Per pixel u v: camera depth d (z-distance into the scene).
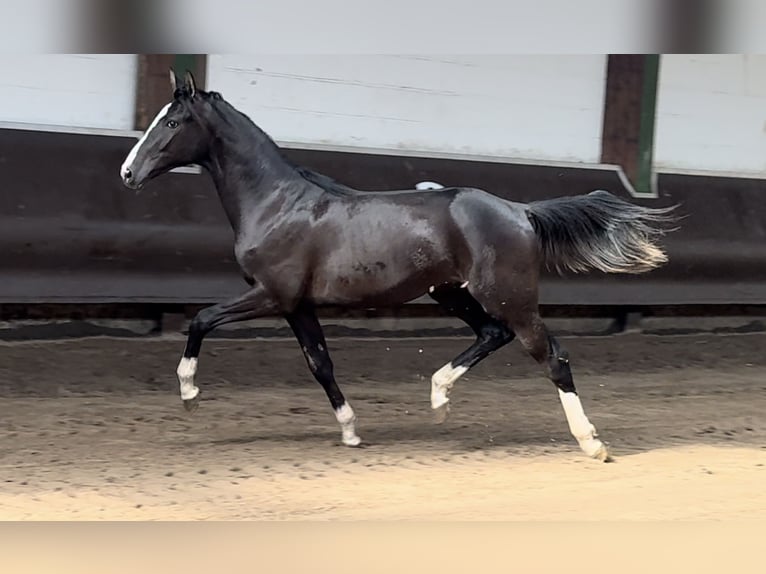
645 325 13.57
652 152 13.40
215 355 10.52
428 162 12.06
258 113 11.51
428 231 6.66
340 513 5.63
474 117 12.61
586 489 6.30
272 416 8.42
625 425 8.52
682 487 6.40
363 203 6.79
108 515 5.48
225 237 10.82
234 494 5.99
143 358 10.16
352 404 9.03
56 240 10.02
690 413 9.18
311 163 11.36
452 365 7.08
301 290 6.82
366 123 12.05
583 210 6.79
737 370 11.82
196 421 8.11
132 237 10.36
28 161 10.12
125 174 6.77
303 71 11.65
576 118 13.14
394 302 6.87
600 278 12.53
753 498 6.16
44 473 6.33
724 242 13.32
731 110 14.18
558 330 13.09
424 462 6.91
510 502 5.95
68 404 8.46
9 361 9.58
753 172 14.46
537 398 9.64
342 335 11.87
